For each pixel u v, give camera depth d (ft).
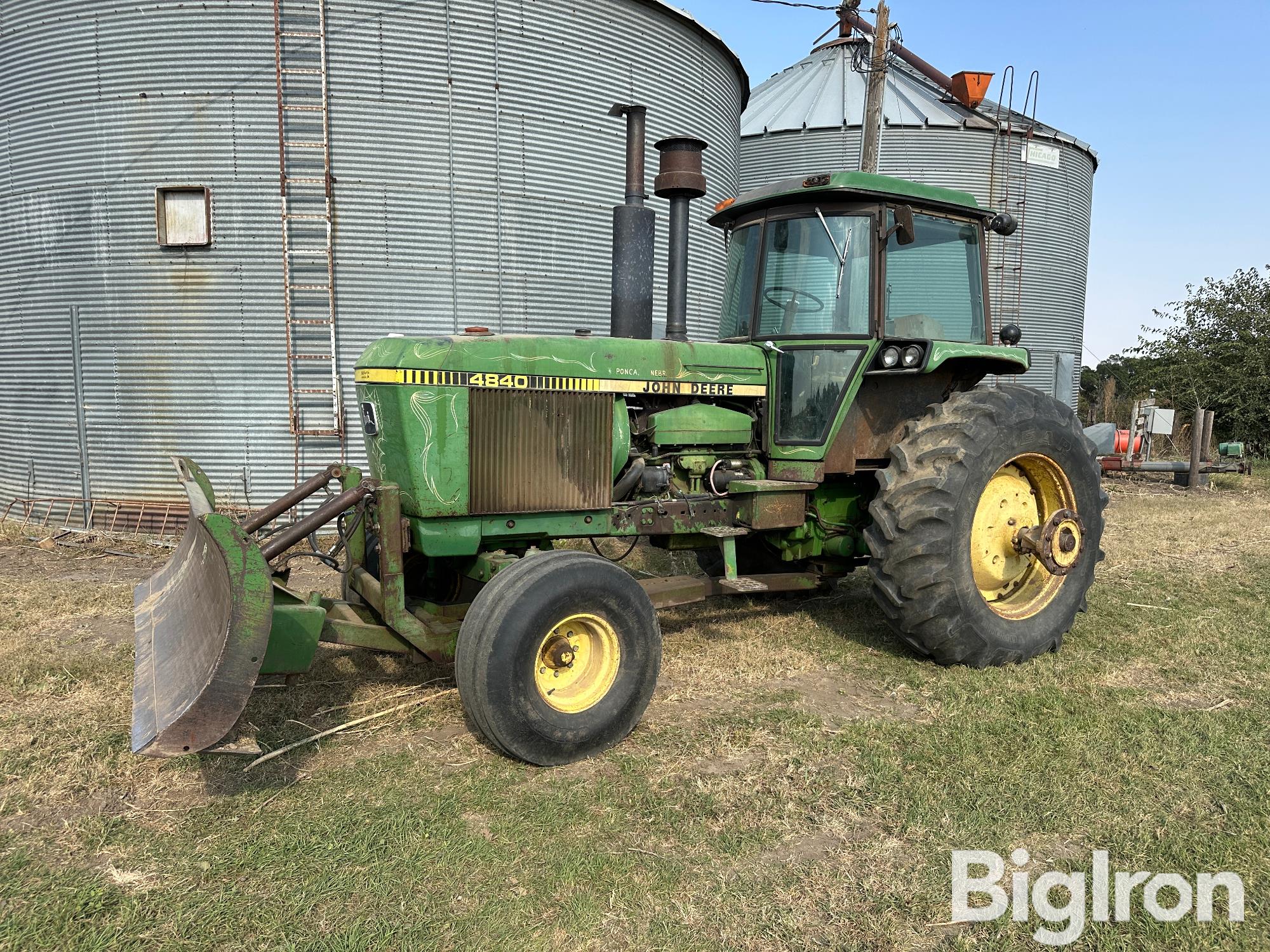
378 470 12.11
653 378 13.11
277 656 9.98
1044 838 8.73
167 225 24.71
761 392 14.42
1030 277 48.34
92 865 8.13
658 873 8.05
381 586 11.20
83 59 24.50
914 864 8.26
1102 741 10.82
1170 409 48.11
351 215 24.95
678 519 13.53
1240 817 9.02
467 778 9.91
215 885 7.80
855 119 46.96
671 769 10.19
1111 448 40.50
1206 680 13.24
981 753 10.51
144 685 9.78
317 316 24.90
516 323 27.20
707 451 14.17
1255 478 42.52
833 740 10.94
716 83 31.96
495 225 26.48
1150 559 22.15
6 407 27.30
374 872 8.01
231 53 23.97
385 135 24.95
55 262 25.54
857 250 13.93
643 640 10.98
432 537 11.48
